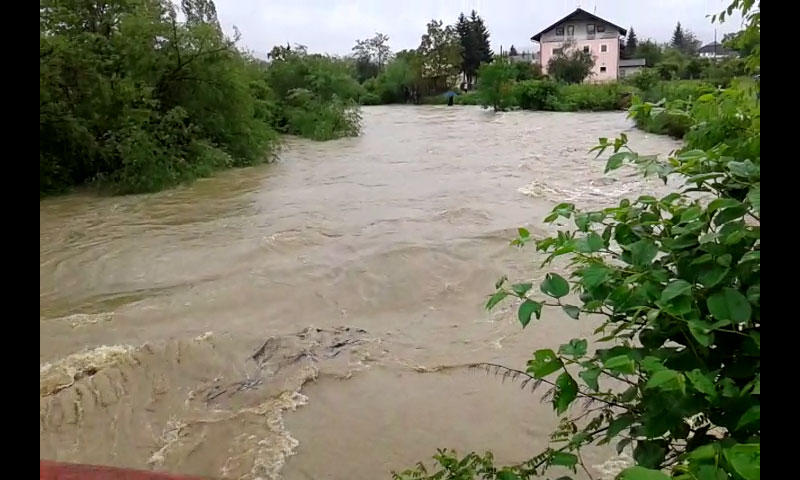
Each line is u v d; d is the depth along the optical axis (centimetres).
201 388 534
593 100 3303
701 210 161
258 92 2323
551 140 2005
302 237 941
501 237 898
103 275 816
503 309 658
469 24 5519
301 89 2509
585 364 165
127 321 671
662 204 178
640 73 3188
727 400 140
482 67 3747
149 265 848
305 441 463
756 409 126
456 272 776
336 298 718
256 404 510
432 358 572
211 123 1656
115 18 1552
